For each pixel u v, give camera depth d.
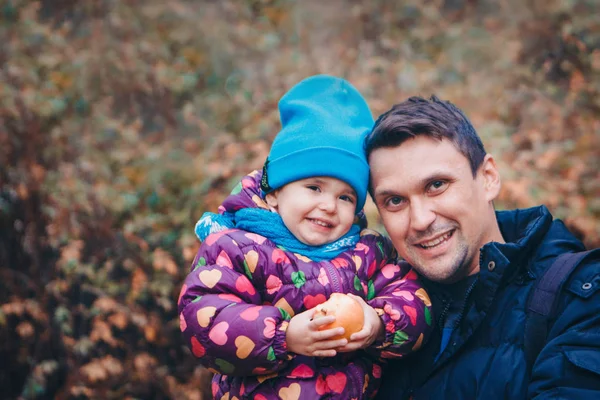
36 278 4.29
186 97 4.94
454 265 1.60
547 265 1.54
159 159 4.43
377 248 1.80
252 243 1.68
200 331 1.54
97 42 4.99
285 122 1.90
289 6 5.42
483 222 1.63
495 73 5.08
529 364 1.43
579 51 5.03
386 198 1.65
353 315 1.49
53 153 4.40
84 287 4.16
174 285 4.19
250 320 1.52
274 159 1.78
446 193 1.58
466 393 1.50
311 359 1.61
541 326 1.44
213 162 4.33
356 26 5.38
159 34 5.15
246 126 4.63
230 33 5.21
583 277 1.45
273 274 1.65
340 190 1.73
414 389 1.66
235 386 1.65
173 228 4.21
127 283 4.24
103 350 4.24
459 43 5.23
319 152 1.71
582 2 5.20
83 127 4.54
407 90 4.80
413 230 1.61
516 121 4.76
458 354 1.57
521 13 5.35
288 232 1.75
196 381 4.15
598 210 3.95
